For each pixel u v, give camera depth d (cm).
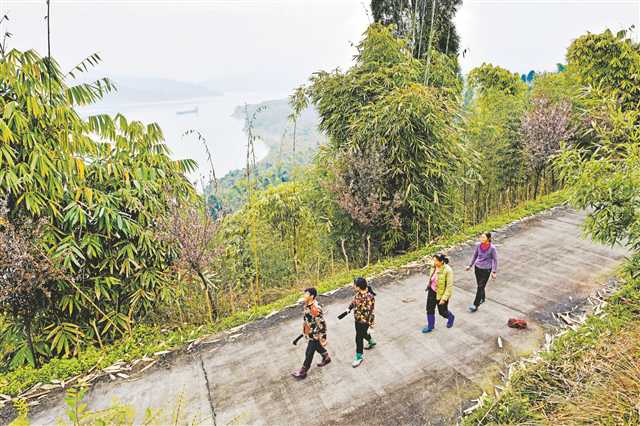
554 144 1094
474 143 1100
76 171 596
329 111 998
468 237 950
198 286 768
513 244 894
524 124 1122
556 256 809
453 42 1213
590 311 579
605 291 638
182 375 526
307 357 489
